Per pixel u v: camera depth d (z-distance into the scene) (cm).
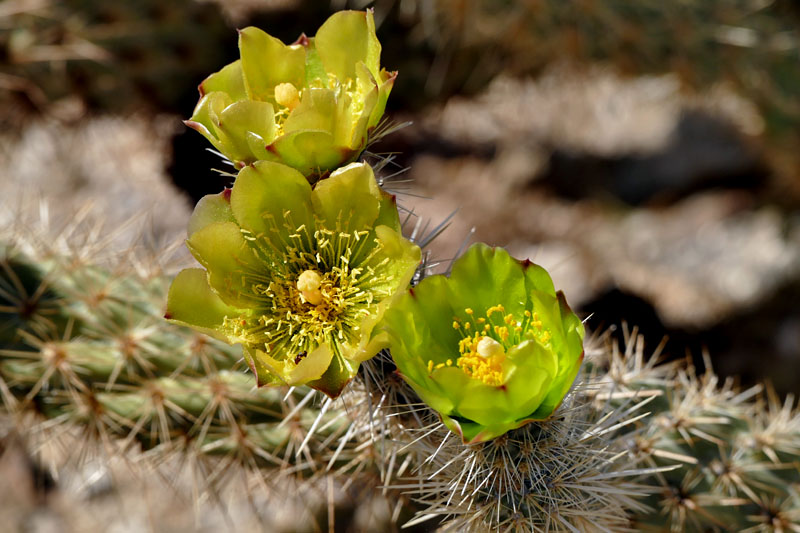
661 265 76
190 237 30
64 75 50
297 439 36
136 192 67
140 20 50
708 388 38
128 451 39
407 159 85
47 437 39
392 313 30
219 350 37
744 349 71
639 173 87
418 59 58
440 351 31
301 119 30
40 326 38
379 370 32
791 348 69
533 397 30
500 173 85
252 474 38
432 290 31
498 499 32
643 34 52
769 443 37
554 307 30
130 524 55
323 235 31
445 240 77
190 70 52
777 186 74
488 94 65
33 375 38
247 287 31
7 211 47
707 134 86
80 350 38
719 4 52
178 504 55
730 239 76
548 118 89
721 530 37
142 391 37
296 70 32
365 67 31
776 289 71
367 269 31
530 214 83
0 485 62
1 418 40
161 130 60
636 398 37
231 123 31
